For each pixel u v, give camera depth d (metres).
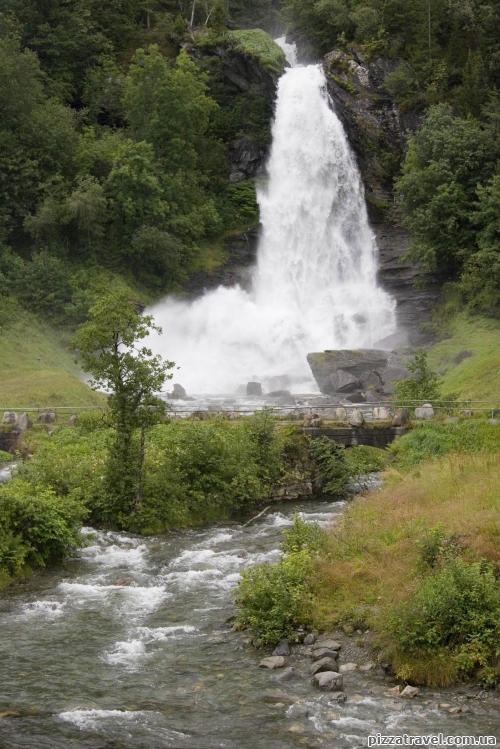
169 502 27.48
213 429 31.03
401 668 15.52
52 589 20.83
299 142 75.25
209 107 71.06
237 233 71.50
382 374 54.38
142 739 13.38
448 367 53.88
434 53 77.69
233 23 89.00
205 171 72.81
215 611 19.17
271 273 71.44
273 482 32.00
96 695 14.91
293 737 13.44
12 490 23.59
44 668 16.02
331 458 32.91
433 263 62.69
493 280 58.75
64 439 32.94
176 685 15.33
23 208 60.94
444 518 20.70
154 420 27.30
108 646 17.11
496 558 17.80
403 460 32.38
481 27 76.19
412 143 66.88
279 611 17.67
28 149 62.34
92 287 60.00
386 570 18.91
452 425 33.22
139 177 63.84
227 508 29.31
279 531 26.70
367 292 69.75
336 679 15.23
